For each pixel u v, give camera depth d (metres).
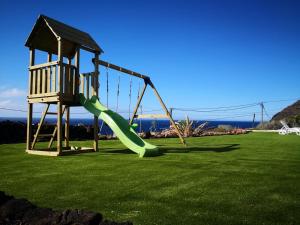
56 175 5.00
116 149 9.55
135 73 11.06
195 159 7.18
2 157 7.34
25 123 13.21
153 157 7.52
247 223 2.83
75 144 11.38
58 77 7.87
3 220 2.33
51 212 2.35
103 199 3.56
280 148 10.20
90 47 8.84
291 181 4.66
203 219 2.92
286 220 2.93
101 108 8.87
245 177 4.95
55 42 9.03
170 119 11.40
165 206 3.31
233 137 17.36
